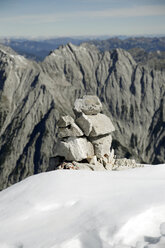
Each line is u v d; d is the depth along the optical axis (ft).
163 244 32.94
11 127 510.17
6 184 448.24
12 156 475.31
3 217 41.09
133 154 531.50
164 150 546.26
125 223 36.42
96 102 82.58
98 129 79.20
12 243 35.01
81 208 42.14
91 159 76.23
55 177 53.11
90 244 34.45
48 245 33.86
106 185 50.88
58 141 78.59
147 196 44.11
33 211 42.24
